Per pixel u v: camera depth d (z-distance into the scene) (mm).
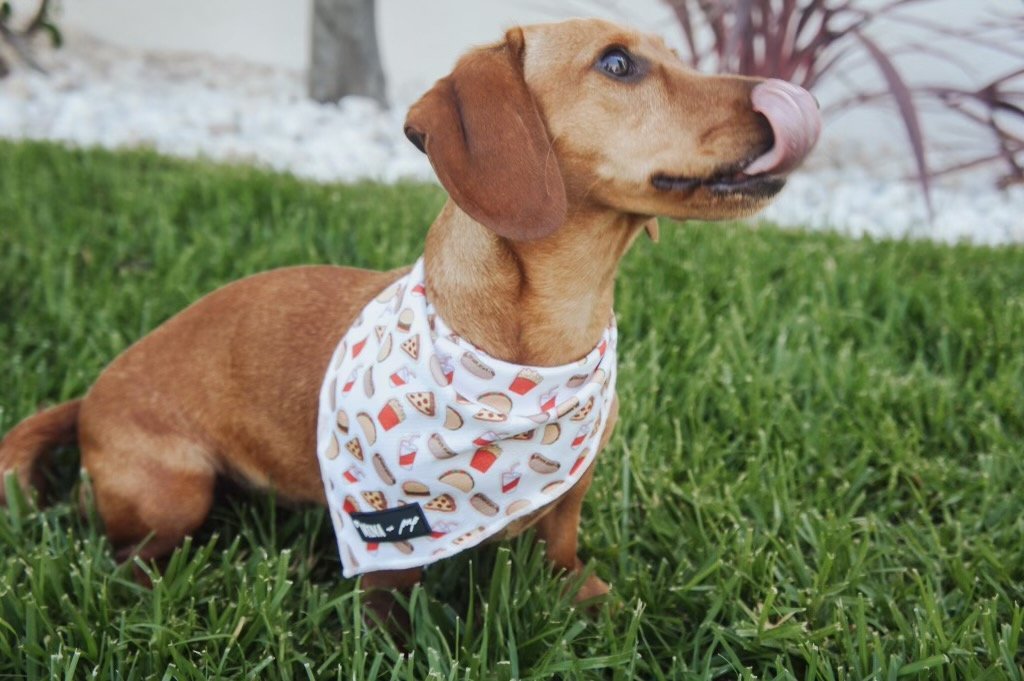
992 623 780
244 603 783
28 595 788
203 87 2893
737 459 1002
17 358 1072
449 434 734
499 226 689
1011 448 981
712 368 1074
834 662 777
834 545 858
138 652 761
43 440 914
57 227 1388
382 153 2172
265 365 845
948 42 2557
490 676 754
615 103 720
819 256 1354
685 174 712
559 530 843
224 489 940
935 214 1896
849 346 1132
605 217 739
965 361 1165
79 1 3428
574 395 743
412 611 789
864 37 1699
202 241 1330
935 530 879
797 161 696
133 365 883
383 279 856
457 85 710
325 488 796
